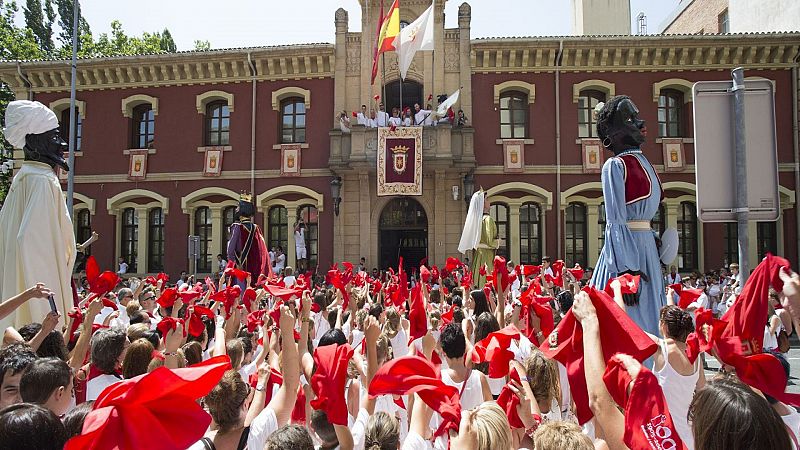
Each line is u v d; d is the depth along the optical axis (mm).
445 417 2961
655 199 6234
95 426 2271
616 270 6047
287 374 3885
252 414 4059
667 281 22109
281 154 24672
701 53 23609
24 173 5516
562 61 24016
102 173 25594
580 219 24203
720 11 31609
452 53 24297
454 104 24031
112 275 5375
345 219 23875
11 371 3639
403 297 9516
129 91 25828
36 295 4398
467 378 4887
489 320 6004
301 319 5309
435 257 23141
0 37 32656
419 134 22469
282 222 24984
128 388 2398
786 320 6871
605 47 23641
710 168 5156
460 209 23453
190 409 2441
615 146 6520
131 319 6871
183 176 25078
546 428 2875
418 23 20406
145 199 25438
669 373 4328
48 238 5418
